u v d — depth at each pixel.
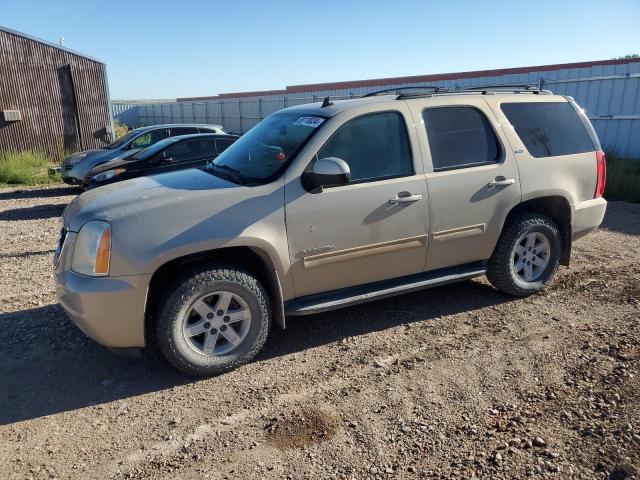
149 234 3.58
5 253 7.25
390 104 4.41
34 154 18.81
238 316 3.93
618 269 6.00
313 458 2.97
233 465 2.95
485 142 4.77
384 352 4.18
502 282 5.02
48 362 4.14
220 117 33.50
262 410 3.46
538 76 15.60
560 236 5.24
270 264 3.94
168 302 3.66
